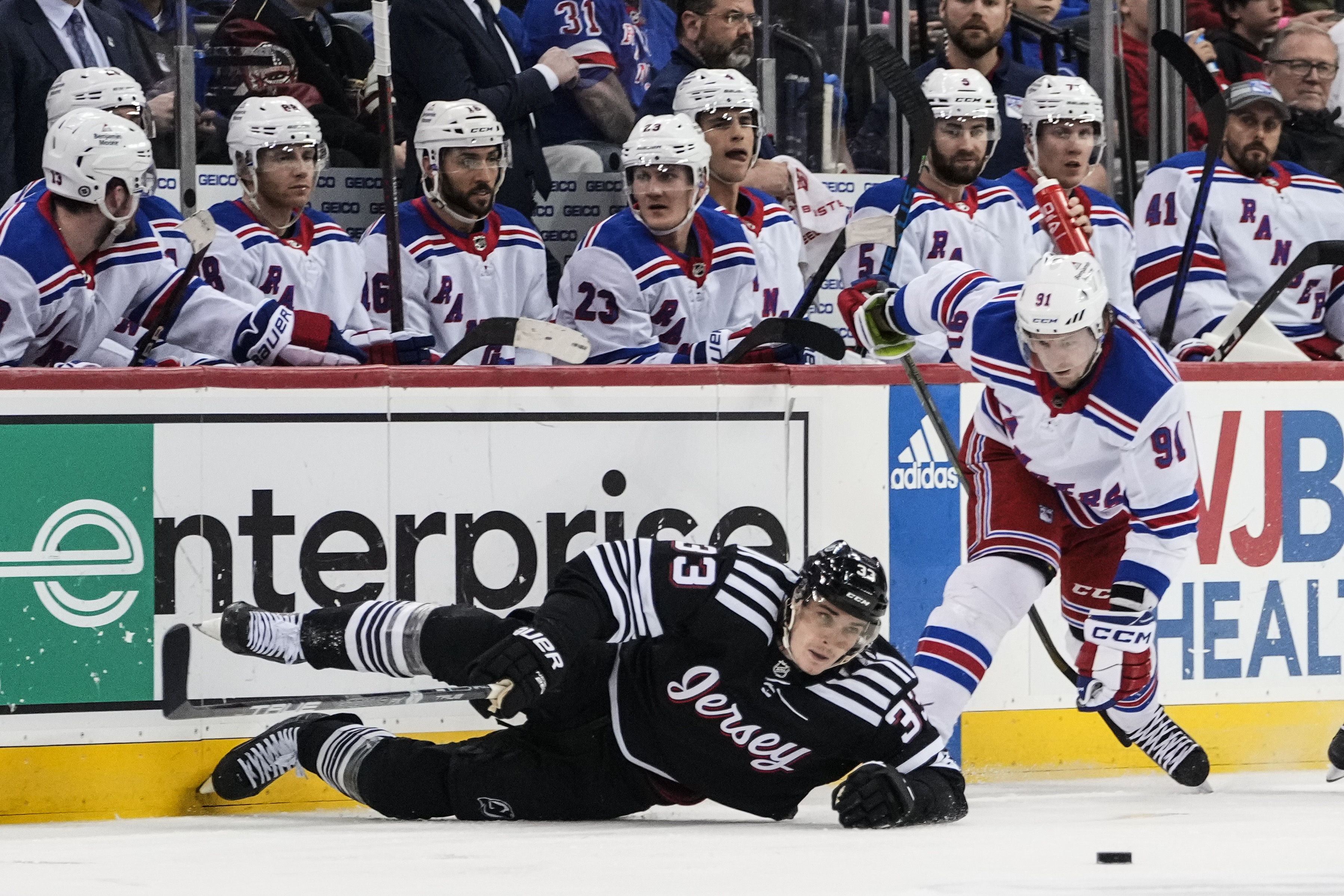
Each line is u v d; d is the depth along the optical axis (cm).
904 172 1933
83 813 1278
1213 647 1533
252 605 1298
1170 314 1750
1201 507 1523
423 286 1670
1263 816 1146
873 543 1456
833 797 1079
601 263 1630
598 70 1814
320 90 1731
